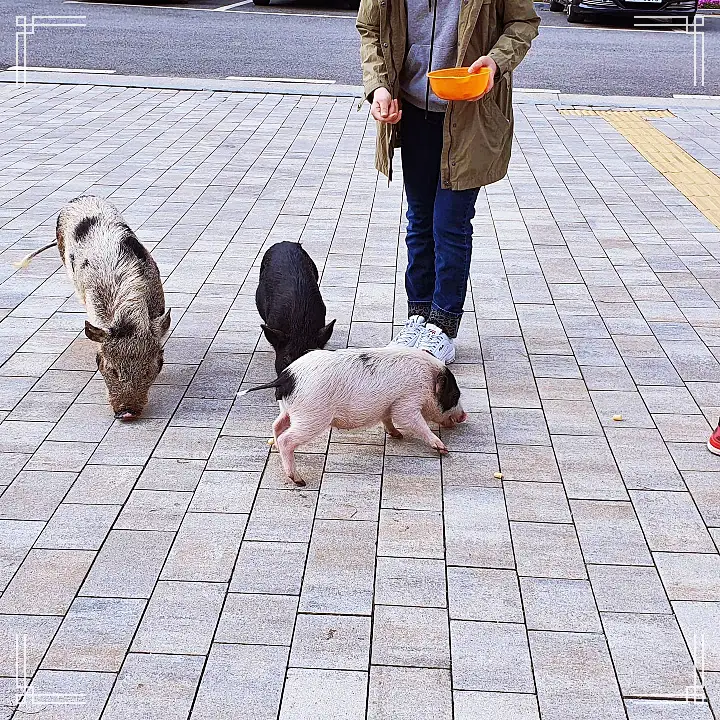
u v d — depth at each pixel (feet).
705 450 15.19
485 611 11.47
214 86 44.01
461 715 9.93
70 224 17.99
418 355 14.82
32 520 13.16
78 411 16.24
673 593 11.84
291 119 38.58
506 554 12.55
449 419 15.40
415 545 12.71
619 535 12.99
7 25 58.44
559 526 13.17
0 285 21.67
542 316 20.45
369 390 14.23
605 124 38.91
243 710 9.96
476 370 17.89
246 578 12.01
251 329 19.66
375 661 10.66
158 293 17.35
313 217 26.78
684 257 24.09
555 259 23.94
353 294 21.34
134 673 10.44
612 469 14.62
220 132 36.27
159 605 11.51
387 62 16.53
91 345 18.78
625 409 16.49
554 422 16.03
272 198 28.40
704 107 41.93
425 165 17.44
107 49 52.01
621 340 19.29
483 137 16.42
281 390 13.96
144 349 15.72
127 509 13.46
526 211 27.84
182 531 12.97
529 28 16.52
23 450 14.96
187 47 53.47
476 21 15.98
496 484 14.19
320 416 13.88
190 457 14.87
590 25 66.69
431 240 18.20
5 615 11.32
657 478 14.38
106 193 28.50
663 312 20.70
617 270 23.18
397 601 11.62
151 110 39.58
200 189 29.14
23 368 17.74
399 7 16.16
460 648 10.86
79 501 13.64
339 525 13.14
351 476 14.38
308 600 11.63
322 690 10.23
